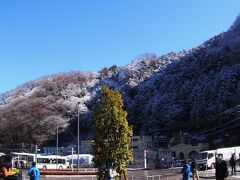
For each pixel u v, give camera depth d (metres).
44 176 50.16
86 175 53.06
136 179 37.78
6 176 6.55
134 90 146.50
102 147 20.03
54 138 132.75
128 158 20.25
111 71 176.25
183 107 118.56
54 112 141.75
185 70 132.38
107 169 19.73
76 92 160.50
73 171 56.69
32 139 130.38
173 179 35.19
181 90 123.31
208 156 45.56
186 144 101.06
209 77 119.62
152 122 123.06
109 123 20.16
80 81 169.62
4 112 142.88
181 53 163.25
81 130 136.12
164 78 137.62
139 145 111.50
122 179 22.56
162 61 162.88
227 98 106.06
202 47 140.50
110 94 20.56
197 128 110.50
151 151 102.69
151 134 120.88
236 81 109.12
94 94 153.62
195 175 25.31
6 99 165.88
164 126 120.12
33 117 137.12
